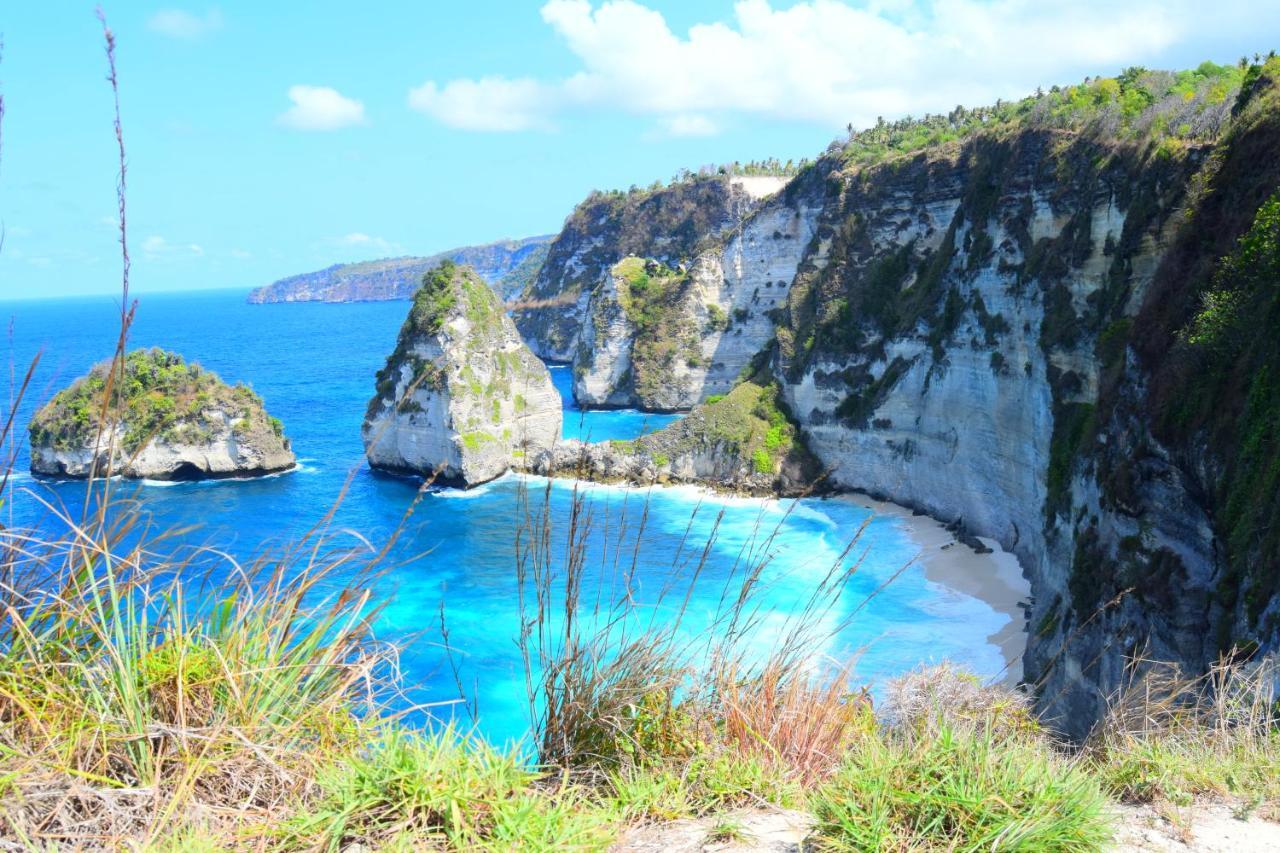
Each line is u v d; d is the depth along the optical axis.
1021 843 5.20
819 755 6.99
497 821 5.12
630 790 6.15
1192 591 27.00
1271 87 34.59
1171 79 54.53
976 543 56.38
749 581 8.30
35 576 5.58
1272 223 28.80
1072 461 42.41
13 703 5.21
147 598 5.68
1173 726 9.00
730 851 5.48
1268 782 7.13
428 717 6.17
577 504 7.26
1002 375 55.75
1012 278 55.84
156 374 74.75
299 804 5.06
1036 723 10.77
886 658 38.28
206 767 5.03
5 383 64.69
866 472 73.38
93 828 4.68
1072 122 54.50
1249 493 25.47
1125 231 43.31
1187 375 30.11
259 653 5.86
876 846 5.15
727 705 7.40
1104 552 32.75
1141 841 6.11
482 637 33.84
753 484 74.75
